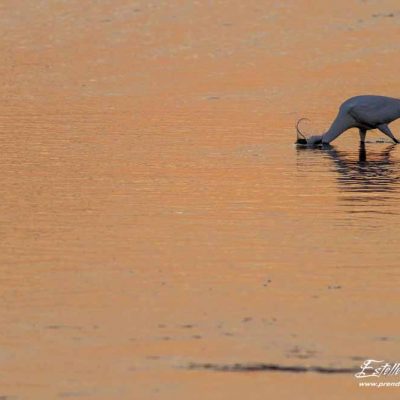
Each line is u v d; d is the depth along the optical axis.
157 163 54.16
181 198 47.41
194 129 62.75
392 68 81.00
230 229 42.62
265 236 41.75
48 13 100.75
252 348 31.50
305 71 80.44
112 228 42.75
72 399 28.83
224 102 70.56
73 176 51.31
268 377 29.97
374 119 59.22
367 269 37.88
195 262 38.62
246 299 35.09
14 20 98.56
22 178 50.84
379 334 32.41
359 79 77.56
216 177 51.34
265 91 74.12
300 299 35.06
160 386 29.48
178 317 33.66
